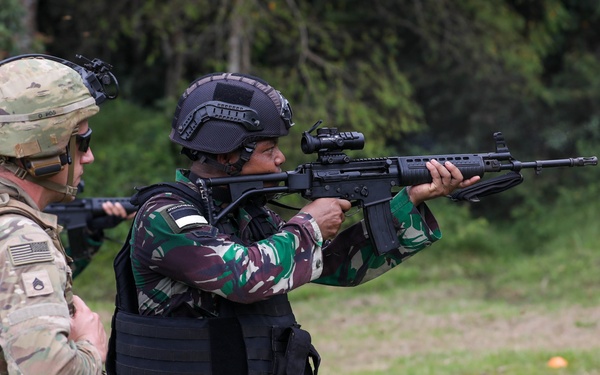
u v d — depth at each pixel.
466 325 11.10
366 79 17.78
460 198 3.67
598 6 21.28
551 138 20.36
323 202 3.40
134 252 3.22
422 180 3.58
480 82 19.67
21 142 2.71
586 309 11.69
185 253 3.09
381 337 10.67
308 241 3.24
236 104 3.28
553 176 20.52
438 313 12.17
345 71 17.89
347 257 3.75
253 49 18.20
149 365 3.20
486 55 19.09
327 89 18.03
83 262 6.80
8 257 2.56
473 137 20.16
